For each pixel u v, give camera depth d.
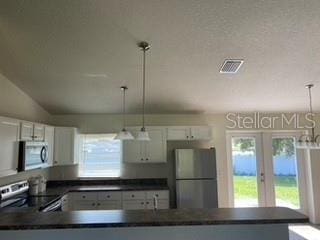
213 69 3.70
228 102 5.05
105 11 2.50
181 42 3.02
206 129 5.39
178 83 4.16
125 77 3.93
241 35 2.89
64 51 3.19
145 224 1.81
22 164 3.59
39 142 4.20
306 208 5.75
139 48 3.13
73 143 5.24
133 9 2.48
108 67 3.61
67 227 1.76
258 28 2.78
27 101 4.58
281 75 3.91
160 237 1.90
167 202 4.89
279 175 5.83
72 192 4.78
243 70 3.73
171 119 5.74
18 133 3.57
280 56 3.36
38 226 1.75
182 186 4.93
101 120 5.65
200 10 2.50
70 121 5.61
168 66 3.59
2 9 2.46
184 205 4.89
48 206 3.56
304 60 3.47
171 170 5.60
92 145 5.62
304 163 5.84
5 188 3.62
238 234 1.93
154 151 5.29
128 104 5.09
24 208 3.17
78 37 2.90
